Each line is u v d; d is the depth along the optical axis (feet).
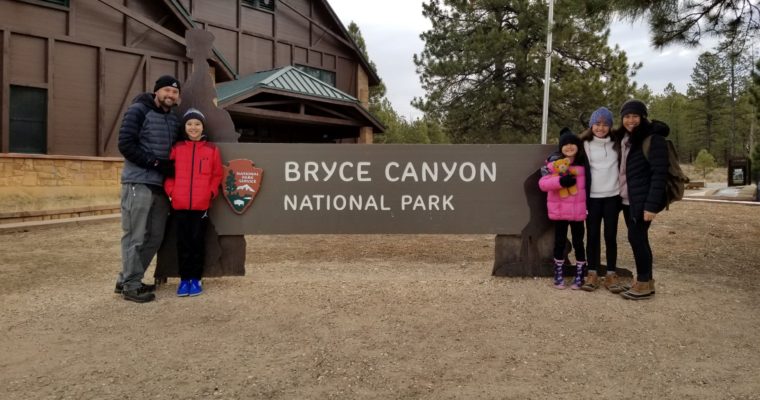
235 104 42.14
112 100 40.93
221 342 10.68
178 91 14.34
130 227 13.61
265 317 12.29
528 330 11.36
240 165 16.08
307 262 19.53
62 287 15.62
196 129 14.28
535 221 16.43
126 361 9.68
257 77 50.55
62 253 21.99
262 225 16.14
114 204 38.45
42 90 37.24
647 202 13.20
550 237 16.43
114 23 41.11
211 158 14.51
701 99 217.77
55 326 11.76
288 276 16.75
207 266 15.76
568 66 75.92
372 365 9.46
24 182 34.47
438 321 11.93
